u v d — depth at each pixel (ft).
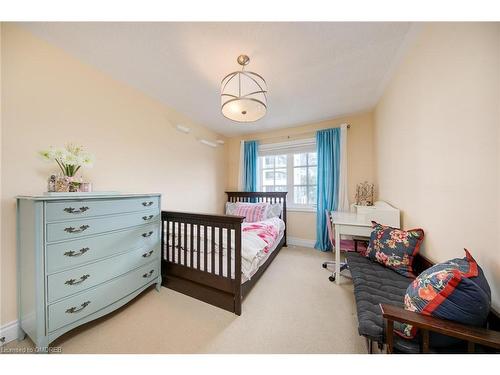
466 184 3.26
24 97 4.44
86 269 4.27
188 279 5.94
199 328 4.48
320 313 5.04
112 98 6.37
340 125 10.00
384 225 6.19
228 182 13.41
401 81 5.64
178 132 9.20
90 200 4.35
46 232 3.69
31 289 3.74
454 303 2.43
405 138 5.51
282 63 5.67
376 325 3.09
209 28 4.39
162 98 7.92
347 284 6.62
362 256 5.98
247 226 8.07
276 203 10.96
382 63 5.73
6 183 4.13
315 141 10.77
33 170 4.53
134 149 7.11
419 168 4.79
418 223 4.94
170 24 4.28
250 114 5.56
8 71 4.21
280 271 7.67
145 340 4.10
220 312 5.09
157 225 6.14
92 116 5.82
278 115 9.67
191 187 10.08
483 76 2.87
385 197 7.46
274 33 4.53
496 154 2.69
